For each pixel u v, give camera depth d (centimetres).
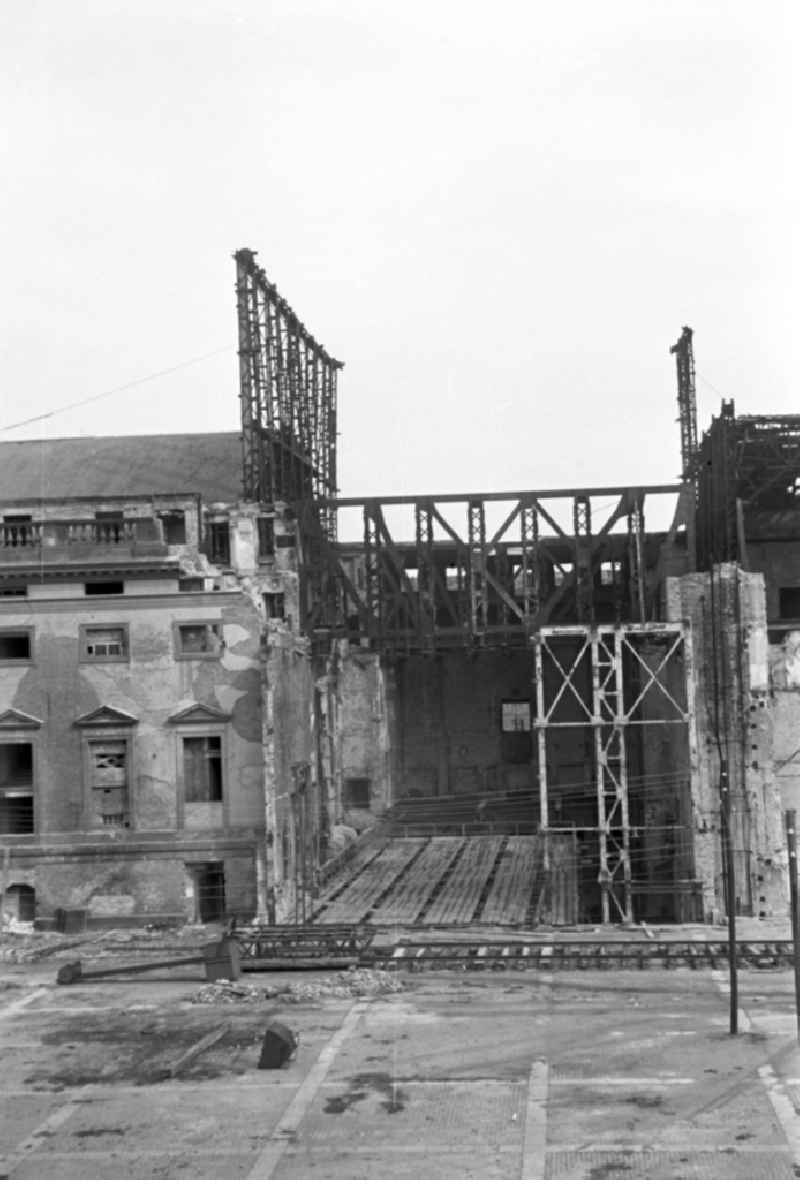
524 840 6512
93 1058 3125
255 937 4219
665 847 5434
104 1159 2481
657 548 6800
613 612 7144
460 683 7494
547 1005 3484
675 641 5078
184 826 4781
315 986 3694
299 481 6819
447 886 5350
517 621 7212
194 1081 2931
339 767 6575
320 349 7281
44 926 4762
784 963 3866
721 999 3509
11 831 4912
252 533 6131
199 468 6619
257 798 4775
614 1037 3178
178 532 6125
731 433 5650
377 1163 2423
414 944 4197
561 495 5925
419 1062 3017
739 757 5078
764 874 4988
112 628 4866
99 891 4781
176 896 4753
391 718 7344
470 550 5950
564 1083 2844
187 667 4841
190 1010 3534
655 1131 2544
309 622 6059
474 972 3869
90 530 5594
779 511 6462
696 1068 2922
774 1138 2492
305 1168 2411
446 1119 2641
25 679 4866
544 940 4288
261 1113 2711
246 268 6022
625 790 5006
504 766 7438
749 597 5175
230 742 4800
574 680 7319
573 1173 2350
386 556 6625
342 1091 2833
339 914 4838
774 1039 3125
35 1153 2522
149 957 4162
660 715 6016
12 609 4888
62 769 4831
